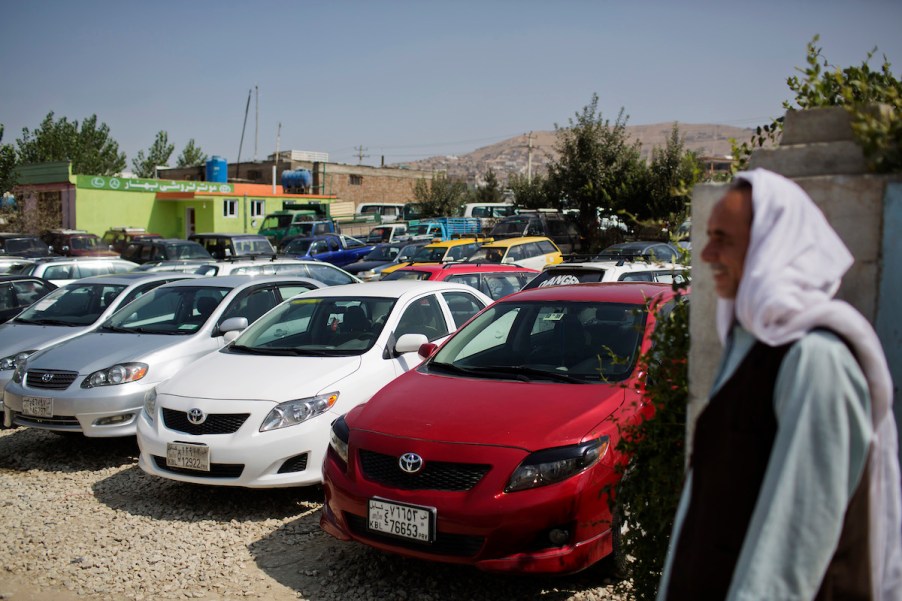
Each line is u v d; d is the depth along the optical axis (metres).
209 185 39.66
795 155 2.34
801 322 1.52
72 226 37.47
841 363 1.49
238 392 5.87
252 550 5.04
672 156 27.17
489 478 3.96
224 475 5.75
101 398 7.16
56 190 38.00
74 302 9.61
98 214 38.19
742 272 1.68
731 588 1.55
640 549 3.19
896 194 2.06
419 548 4.09
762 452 1.57
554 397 4.51
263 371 6.18
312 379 5.97
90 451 7.71
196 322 8.21
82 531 5.46
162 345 7.68
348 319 6.86
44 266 15.99
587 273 9.82
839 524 1.48
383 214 49.56
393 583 4.46
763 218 1.59
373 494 4.23
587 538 3.96
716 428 1.66
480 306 8.14
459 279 11.62
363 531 4.34
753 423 1.58
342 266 27.45
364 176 59.94
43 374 7.42
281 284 9.07
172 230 40.84
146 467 6.05
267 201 42.66
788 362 1.52
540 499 3.87
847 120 2.32
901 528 1.66
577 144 29.77
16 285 12.10
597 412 4.28
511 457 3.99
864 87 2.74
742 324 1.63
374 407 4.78
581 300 5.50
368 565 4.71
